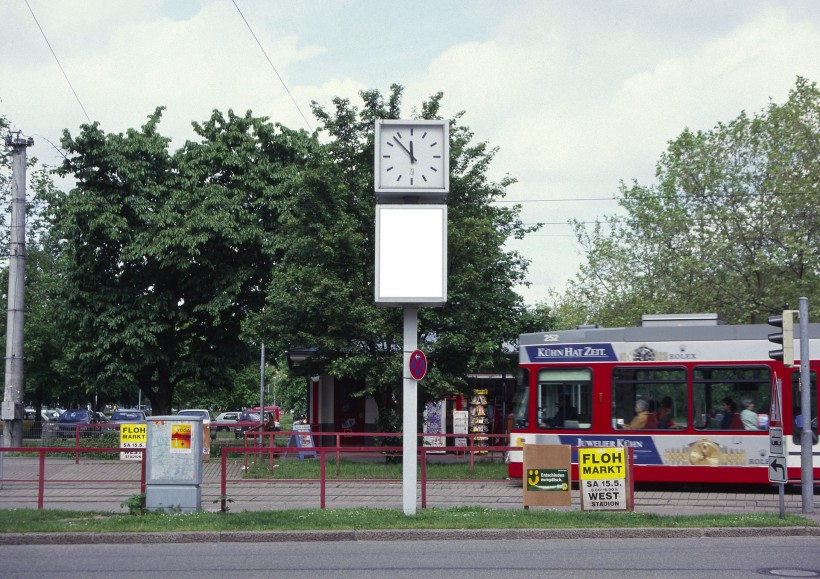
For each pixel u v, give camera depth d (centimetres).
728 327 2127
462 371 3005
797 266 3158
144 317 3631
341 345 2861
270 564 1146
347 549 1293
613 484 1633
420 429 3036
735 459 2084
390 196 1617
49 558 1207
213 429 4503
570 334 2248
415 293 1555
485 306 2975
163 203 3641
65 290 3675
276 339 2961
